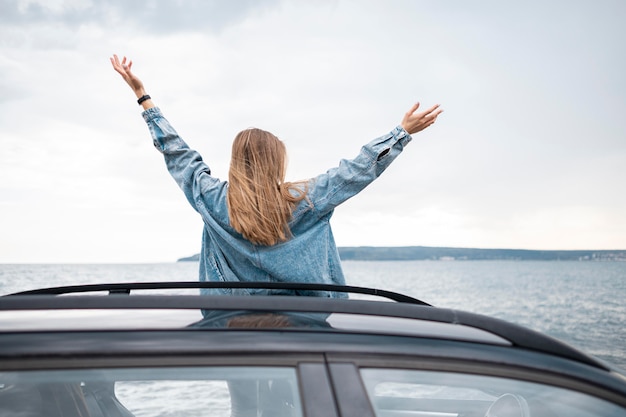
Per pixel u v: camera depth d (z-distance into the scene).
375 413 1.18
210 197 2.46
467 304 82.12
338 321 1.34
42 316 1.26
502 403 1.49
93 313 1.30
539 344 1.37
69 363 1.13
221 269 2.50
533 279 153.38
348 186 2.41
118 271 198.88
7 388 1.42
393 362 1.24
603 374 1.34
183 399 1.26
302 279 2.41
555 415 1.27
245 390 1.22
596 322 53.06
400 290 112.31
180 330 1.23
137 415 1.33
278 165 2.38
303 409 1.16
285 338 1.24
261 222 2.31
